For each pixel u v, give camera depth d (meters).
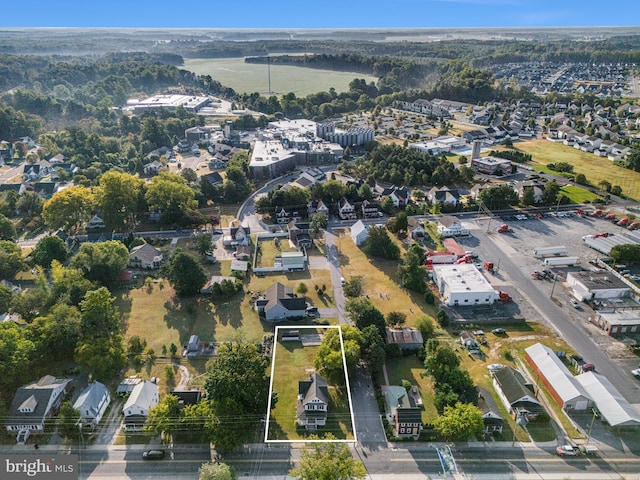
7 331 69.56
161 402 62.72
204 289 94.31
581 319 86.94
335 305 90.88
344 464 53.47
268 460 59.25
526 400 65.25
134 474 57.31
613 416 63.59
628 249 104.75
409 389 69.69
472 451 60.44
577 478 56.75
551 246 114.00
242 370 64.00
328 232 122.62
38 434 62.59
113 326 78.81
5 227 114.69
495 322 85.62
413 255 97.44
